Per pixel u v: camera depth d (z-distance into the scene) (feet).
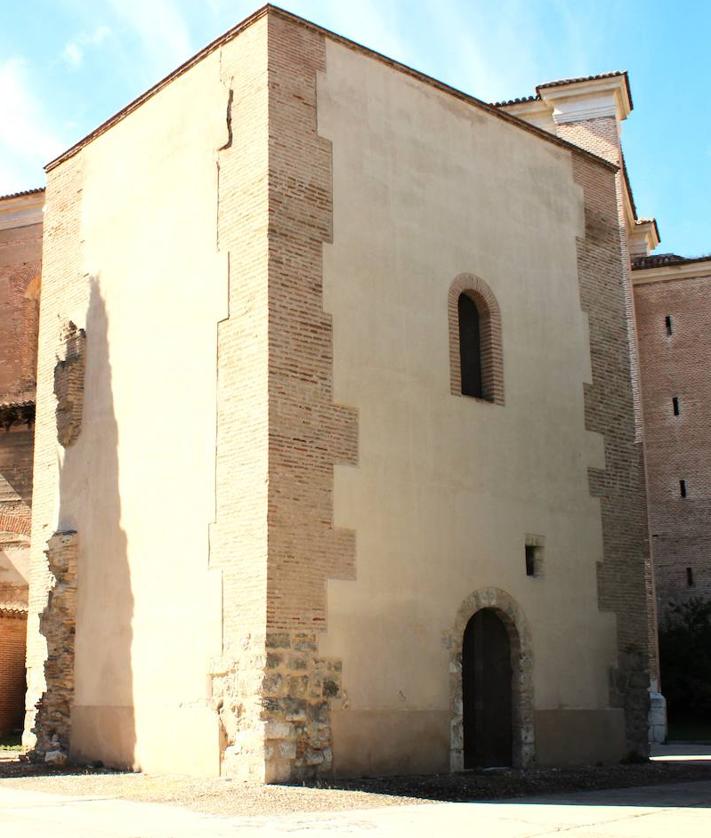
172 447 58.75
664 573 128.88
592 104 108.58
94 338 67.31
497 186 68.59
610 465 71.51
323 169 58.23
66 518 66.90
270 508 51.83
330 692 52.31
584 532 68.44
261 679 50.11
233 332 55.93
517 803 45.52
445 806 43.80
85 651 62.75
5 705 89.51
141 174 65.57
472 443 62.54
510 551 63.36
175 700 55.21
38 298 110.52
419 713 55.98
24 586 94.63
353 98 60.80
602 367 73.00
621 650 68.85
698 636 121.60
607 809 43.16
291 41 58.49
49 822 37.99
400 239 61.31
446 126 65.98
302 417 54.19
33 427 97.60
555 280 71.20
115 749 58.85
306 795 45.93
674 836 35.24
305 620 52.06
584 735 65.16
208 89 61.05
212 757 52.16
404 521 57.67
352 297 57.93
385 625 55.42
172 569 57.06
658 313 134.51
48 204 74.84
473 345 66.03
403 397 59.26
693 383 131.44
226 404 55.52
